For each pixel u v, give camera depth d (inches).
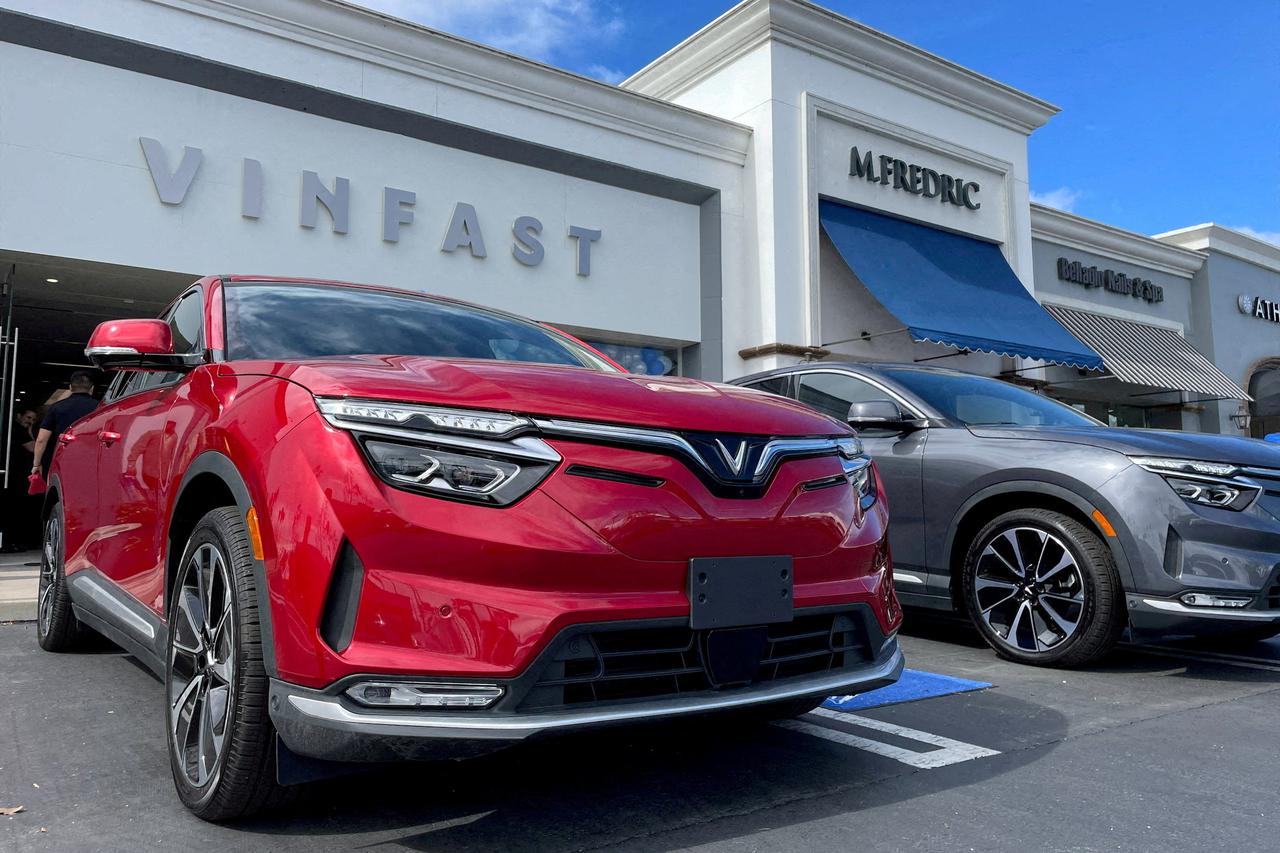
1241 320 806.5
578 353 134.4
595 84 419.2
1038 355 518.9
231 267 327.0
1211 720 125.3
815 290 476.4
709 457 84.2
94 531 134.8
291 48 340.5
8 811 86.9
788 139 476.4
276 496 77.3
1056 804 91.8
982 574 165.9
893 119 526.6
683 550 79.9
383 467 74.0
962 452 170.9
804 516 88.7
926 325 469.4
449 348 119.0
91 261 300.7
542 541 74.3
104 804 89.3
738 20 485.1
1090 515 150.9
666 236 454.3
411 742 70.4
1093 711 129.3
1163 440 155.3
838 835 83.0
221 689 83.9
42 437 271.1
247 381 91.2
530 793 93.1
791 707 98.0
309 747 72.6
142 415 119.8
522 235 400.8
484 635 72.1
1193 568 141.8
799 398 210.5
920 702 133.4
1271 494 146.6
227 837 81.0
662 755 106.7
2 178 286.5
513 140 396.2
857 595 92.5
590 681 75.4
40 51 294.8
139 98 311.7
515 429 76.7
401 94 366.3
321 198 346.6
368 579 72.3
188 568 92.2
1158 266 747.4
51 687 137.2
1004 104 580.7
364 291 131.6
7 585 240.8
